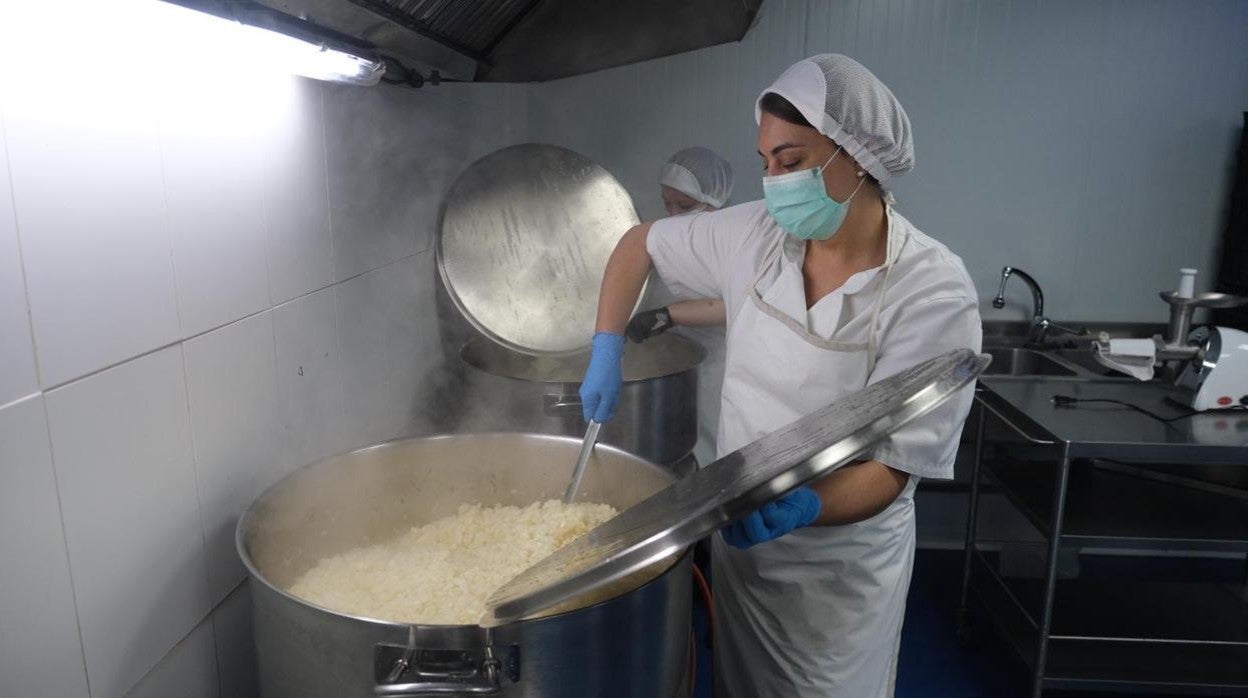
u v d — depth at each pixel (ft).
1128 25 9.53
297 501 3.50
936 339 3.90
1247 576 8.88
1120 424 6.98
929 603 9.32
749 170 10.00
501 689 2.56
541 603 2.46
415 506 4.13
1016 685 7.98
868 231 4.20
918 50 9.68
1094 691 7.97
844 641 4.57
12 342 2.18
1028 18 9.55
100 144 2.52
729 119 9.86
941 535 10.48
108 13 2.53
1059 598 8.36
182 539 3.04
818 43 9.68
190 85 3.00
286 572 3.45
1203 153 9.83
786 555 4.44
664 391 5.40
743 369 4.51
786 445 2.98
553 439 4.15
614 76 9.82
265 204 3.63
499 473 4.25
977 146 9.90
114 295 2.60
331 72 3.56
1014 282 10.23
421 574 3.51
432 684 2.49
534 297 5.34
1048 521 7.21
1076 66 9.65
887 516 4.42
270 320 3.69
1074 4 9.50
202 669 3.22
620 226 5.72
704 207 7.96
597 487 4.17
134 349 2.71
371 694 2.56
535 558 3.59
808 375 4.19
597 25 5.39
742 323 4.50
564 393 5.31
